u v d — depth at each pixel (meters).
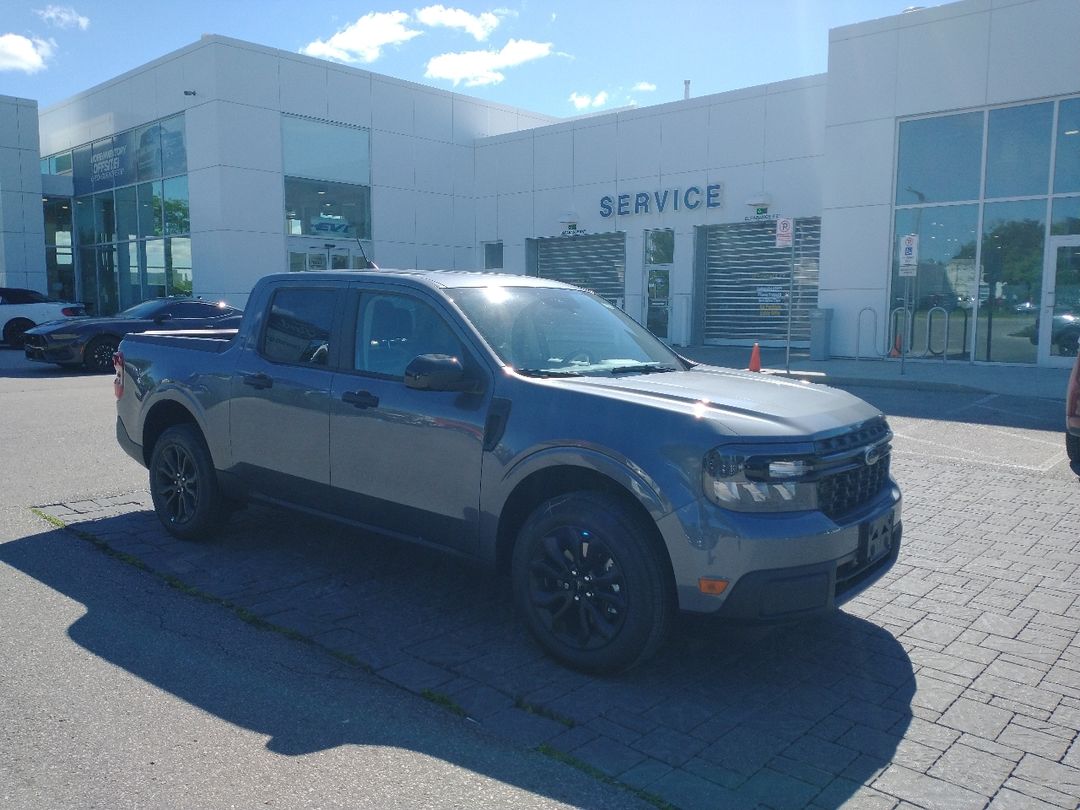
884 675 4.11
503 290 5.06
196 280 25.73
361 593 5.12
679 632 4.52
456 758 3.34
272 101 25.34
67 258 32.69
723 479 3.69
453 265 30.14
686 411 3.89
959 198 17.97
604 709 3.74
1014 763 3.36
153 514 6.71
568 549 4.06
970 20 17.41
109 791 3.07
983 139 17.58
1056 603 5.02
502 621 4.73
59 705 3.71
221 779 3.16
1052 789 3.18
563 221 27.28
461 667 4.14
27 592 5.04
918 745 3.48
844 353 19.64
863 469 4.16
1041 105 16.92
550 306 5.16
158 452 6.10
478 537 4.39
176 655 4.23
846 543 3.86
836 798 3.10
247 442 5.48
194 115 25.12
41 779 3.14
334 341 5.12
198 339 6.05
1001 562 5.74
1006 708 3.80
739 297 24.50
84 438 9.67
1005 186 17.42
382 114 27.89
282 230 25.81
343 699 3.81
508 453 4.21
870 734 3.56
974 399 13.56
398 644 4.40
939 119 18.08
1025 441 10.01
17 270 29.62
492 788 3.14
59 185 31.33
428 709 3.73
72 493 7.28
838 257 19.55
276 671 4.08
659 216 25.28
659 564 3.82
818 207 22.30
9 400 12.73
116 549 5.84
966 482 7.98
